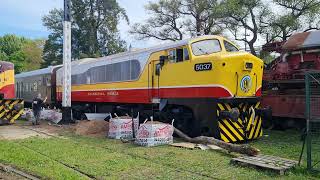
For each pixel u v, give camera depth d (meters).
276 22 26.56
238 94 11.53
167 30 34.91
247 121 11.82
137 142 11.22
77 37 46.59
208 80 11.41
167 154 9.57
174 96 12.68
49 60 49.47
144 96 14.29
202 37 12.45
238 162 8.27
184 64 12.27
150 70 13.95
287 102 13.87
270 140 11.99
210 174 7.53
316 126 7.86
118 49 46.66
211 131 11.51
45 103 24.64
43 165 8.51
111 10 46.59
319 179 7.08
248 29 28.33
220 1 30.36
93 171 7.89
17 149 10.65
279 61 15.20
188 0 32.78
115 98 16.39
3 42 68.19
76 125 15.77
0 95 18.77
